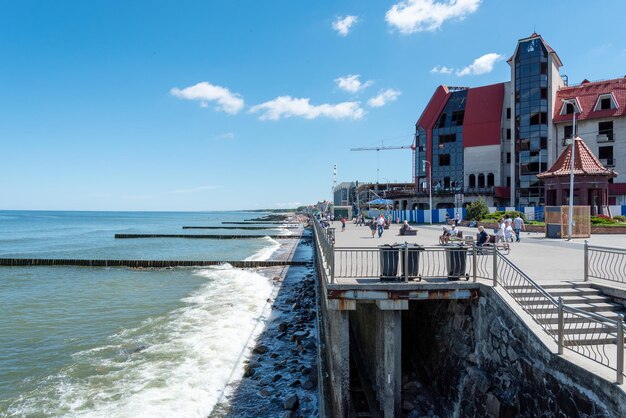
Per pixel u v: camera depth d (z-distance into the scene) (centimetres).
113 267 3659
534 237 2592
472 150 6378
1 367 1341
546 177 3212
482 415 834
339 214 7725
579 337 745
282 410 1096
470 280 1002
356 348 1471
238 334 1683
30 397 1140
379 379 1029
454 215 4881
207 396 1157
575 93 5484
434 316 1154
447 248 995
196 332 1700
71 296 2422
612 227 2814
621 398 539
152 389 1191
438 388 1074
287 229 10169
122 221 17850
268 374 1315
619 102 5062
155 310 2066
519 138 5500
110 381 1242
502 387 840
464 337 984
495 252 929
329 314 1136
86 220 18862
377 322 1044
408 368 1261
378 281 1005
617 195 4841
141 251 5053
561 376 664
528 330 763
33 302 2266
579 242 2214
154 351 1484
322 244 1666
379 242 2381
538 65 5378
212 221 16625
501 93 6341
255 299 2311
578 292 973
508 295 871
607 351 724
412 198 6262
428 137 6881
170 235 7362
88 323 1836
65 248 5497
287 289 2641
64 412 1061
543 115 5359
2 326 1795
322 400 1014
